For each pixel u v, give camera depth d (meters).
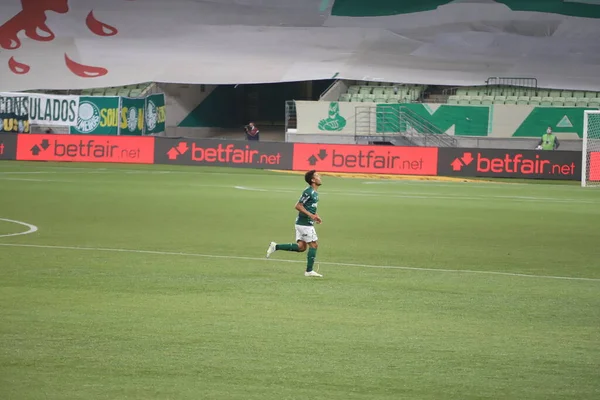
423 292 51.81
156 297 48.06
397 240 76.31
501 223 90.94
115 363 34.16
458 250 70.94
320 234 79.69
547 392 31.64
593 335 40.91
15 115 175.38
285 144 160.88
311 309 45.81
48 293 48.38
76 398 29.75
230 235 76.69
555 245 74.88
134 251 65.88
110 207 97.25
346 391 31.27
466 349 37.75
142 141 166.00
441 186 140.75
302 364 34.66
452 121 185.88
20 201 100.88
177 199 108.25
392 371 33.97
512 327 42.47
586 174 151.88
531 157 153.50
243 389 31.17
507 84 198.62
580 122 181.88
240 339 38.56
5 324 40.47
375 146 157.62
